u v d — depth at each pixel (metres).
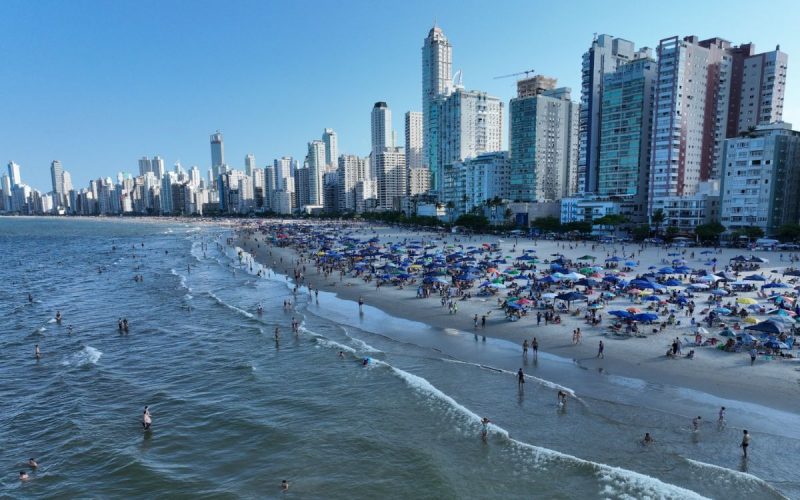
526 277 84.62
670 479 28.22
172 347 57.34
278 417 39.19
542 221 183.50
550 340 51.16
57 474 32.44
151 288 95.25
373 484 30.25
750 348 45.28
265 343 57.44
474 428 35.31
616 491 27.77
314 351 53.66
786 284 73.75
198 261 136.50
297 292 85.19
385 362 48.62
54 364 52.44
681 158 163.75
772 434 31.80
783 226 124.69
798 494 26.45
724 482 27.62
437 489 29.22
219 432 37.31
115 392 44.97
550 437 33.34
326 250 132.38
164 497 29.81
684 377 40.44
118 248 182.62
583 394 38.66
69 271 122.94
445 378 43.84
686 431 32.75
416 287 83.25
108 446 35.62
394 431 35.97
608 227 167.12
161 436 36.91
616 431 33.31
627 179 178.38
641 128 173.75
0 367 51.62
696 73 163.25
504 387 41.06
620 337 50.66
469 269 90.31
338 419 38.31
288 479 31.17
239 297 83.94
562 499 27.64
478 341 52.62
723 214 141.50
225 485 30.86
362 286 86.38
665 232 149.12
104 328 66.12
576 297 60.25
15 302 84.81
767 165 132.88
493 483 29.42
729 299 65.94
